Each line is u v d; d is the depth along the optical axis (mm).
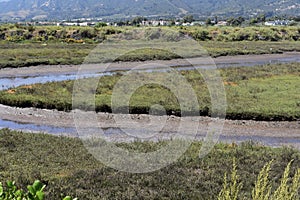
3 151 12867
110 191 9477
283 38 75750
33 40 62375
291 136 17469
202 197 9188
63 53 45281
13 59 39625
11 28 65750
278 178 10164
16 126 18156
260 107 20328
